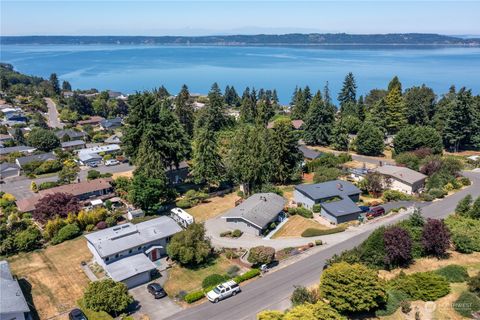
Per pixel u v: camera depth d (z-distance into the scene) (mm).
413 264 43344
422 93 127875
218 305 38250
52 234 53219
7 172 84500
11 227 53281
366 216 58594
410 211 60281
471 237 46375
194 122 111312
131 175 81875
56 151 100812
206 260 47688
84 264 46562
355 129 114750
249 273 42750
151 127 66125
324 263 45406
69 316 36156
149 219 57188
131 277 41781
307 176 80375
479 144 100625
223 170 72312
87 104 156000
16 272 45031
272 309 37094
